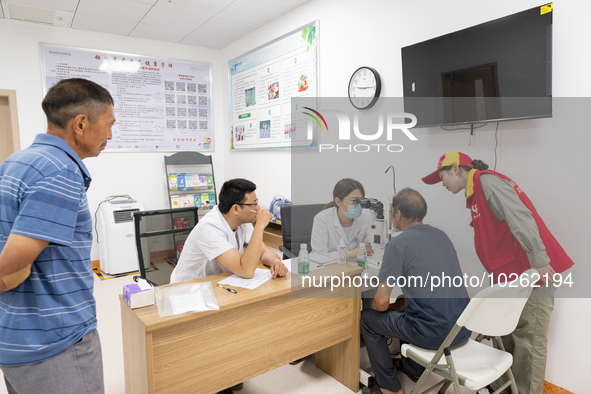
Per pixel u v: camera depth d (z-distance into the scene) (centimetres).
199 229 186
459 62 198
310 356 242
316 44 319
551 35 165
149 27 399
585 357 181
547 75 167
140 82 438
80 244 112
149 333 138
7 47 372
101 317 290
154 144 451
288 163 370
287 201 351
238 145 452
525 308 180
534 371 179
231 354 161
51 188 100
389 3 257
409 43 245
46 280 105
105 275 396
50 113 109
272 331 172
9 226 100
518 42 175
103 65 417
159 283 224
